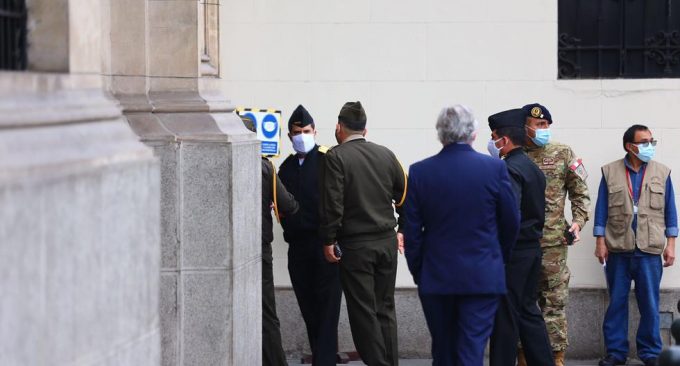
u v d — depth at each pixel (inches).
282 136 539.8
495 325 445.4
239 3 536.1
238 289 388.2
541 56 538.3
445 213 396.2
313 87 538.6
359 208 450.0
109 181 270.8
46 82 269.3
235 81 538.6
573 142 539.8
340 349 543.2
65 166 250.2
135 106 385.7
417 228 401.7
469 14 537.3
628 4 547.5
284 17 537.3
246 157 398.6
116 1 389.1
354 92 539.2
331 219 448.8
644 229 515.8
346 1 536.4
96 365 263.0
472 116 400.5
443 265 396.8
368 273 452.8
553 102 539.5
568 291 522.3
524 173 454.6
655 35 547.5
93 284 261.1
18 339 224.2
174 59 395.5
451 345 407.5
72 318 249.8
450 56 538.6
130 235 284.5
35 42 285.6
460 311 401.4
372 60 538.6
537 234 458.6
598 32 547.5
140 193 291.9
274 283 542.0
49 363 238.5
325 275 492.1
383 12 537.3
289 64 538.6
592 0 547.5
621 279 522.3
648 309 518.9
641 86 538.3
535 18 537.3
